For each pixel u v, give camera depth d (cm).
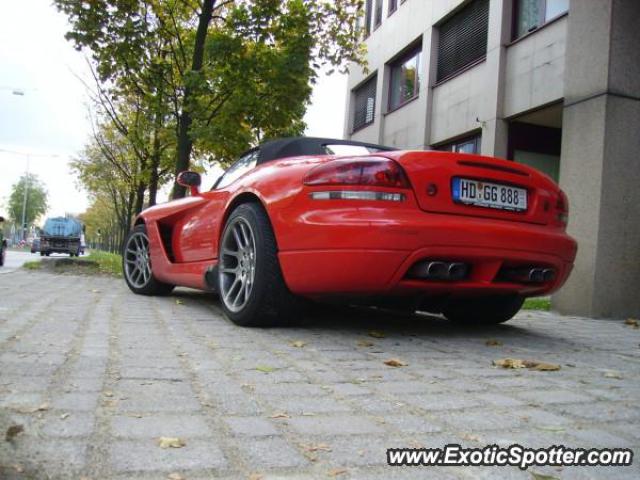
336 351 304
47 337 303
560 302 620
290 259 338
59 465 140
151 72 953
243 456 152
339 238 311
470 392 230
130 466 142
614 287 591
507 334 402
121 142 1390
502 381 252
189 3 924
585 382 258
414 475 146
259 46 884
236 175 457
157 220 540
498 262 331
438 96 1188
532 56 883
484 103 986
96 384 214
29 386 207
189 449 155
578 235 608
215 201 445
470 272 333
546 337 401
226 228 396
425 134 1208
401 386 235
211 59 863
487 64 980
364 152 411
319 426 179
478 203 332
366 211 309
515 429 185
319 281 326
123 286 675
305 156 370
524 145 962
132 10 873
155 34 911
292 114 935
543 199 360
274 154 412
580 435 181
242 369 251
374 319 441
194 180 505
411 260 306
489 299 420
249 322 368
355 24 969
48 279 724
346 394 218
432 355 306
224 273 399
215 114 909
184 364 255
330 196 321
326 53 921
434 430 180
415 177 315
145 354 272
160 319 395
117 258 1275
